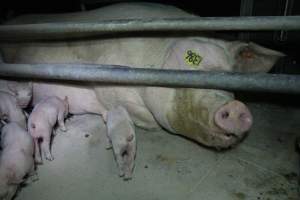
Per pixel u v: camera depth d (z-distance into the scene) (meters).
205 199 0.86
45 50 1.21
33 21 1.29
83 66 0.89
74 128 1.22
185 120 0.85
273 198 0.85
